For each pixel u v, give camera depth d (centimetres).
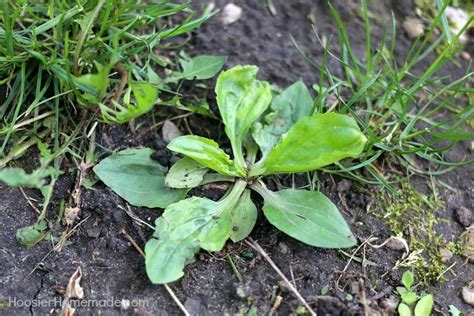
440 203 52
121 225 48
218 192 50
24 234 47
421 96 56
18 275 46
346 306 45
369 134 50
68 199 49
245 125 50
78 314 45
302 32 58
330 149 48
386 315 46
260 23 58
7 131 49
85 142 50
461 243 50
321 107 51
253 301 46
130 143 51
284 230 47
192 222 47
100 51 51
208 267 47
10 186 49
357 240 49
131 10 54
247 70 51
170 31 52
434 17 61
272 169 49
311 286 46
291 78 55
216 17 58
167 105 53
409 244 49
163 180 49
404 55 58
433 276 48
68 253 47
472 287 48
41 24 52
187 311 45
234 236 47
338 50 58
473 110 51
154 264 45
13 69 50
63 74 49
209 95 54
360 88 54
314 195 48
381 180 50
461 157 54
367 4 61
